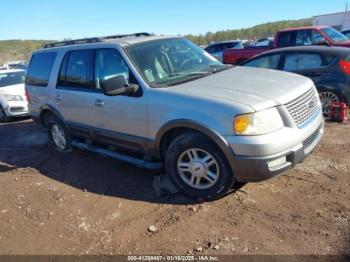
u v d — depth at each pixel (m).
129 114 4.49
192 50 5.27
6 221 4.17
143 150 4.59
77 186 4.87
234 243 3.24
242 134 3.50
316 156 4.97
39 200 4.59
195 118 3.76
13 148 7.06
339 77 6.63
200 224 3.60
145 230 3.62
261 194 4.04
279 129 3.57
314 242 3.14
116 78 4.25
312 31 11.21
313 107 4.21
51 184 5.03
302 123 3.82
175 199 4.16
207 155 3.88
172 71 4.69
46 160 6.08
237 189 4.20
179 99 3.93
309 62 7.07
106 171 5.26
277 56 7.58
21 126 9.06
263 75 4.48
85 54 5.21
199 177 3.98
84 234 3.68
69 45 5.75
